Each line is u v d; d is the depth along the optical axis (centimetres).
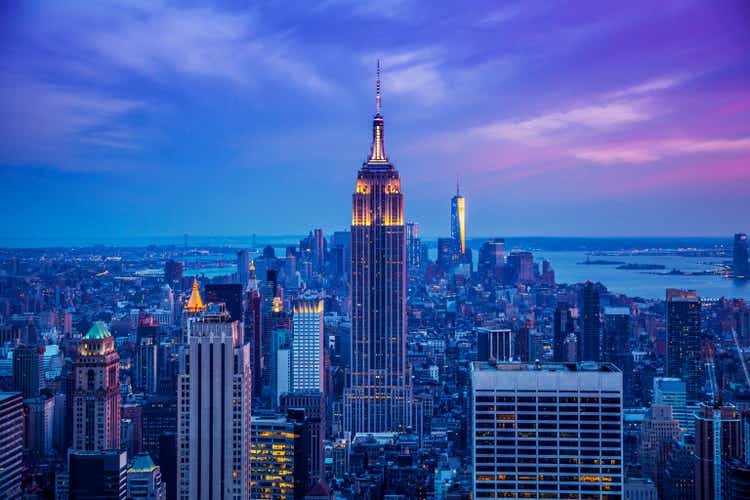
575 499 16412
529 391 16450
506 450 16488
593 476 16362
